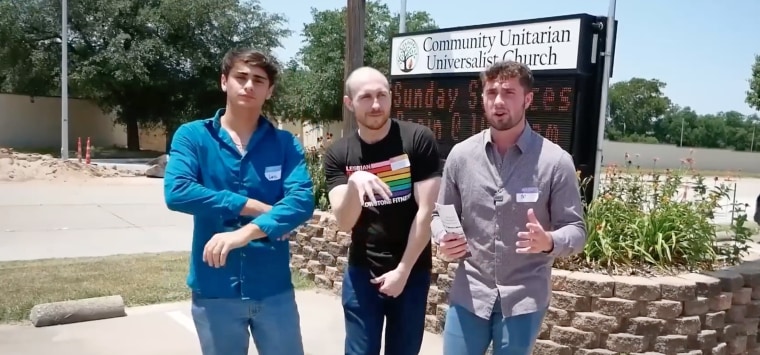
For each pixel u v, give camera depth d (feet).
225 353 8.76
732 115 240.12
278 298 8.83
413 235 9.42
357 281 9.96
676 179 20.29
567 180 8.75
